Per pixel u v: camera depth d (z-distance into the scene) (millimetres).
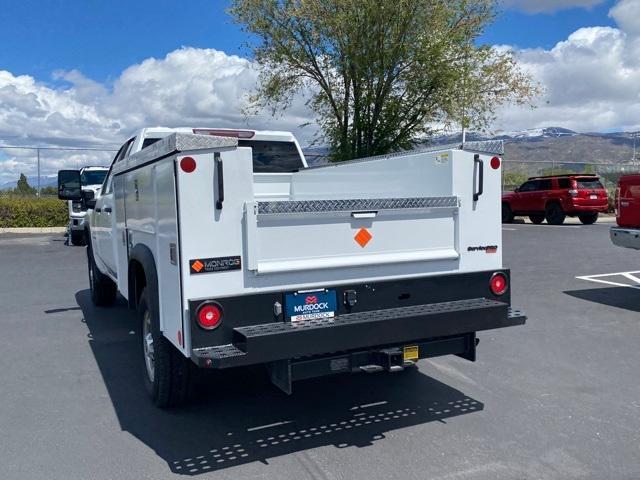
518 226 22578
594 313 7871
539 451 3938
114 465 3785
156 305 4250
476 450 3957
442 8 18531
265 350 3520
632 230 8297
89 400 4918
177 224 3559
